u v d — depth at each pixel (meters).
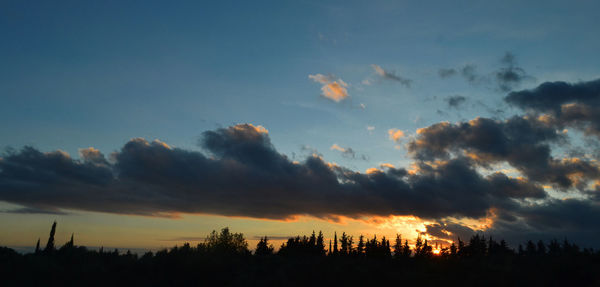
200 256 32.50
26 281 29.89
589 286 20.84
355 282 26.19
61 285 29.31
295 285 26.64
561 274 22.58
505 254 30.02
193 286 28.55
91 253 44.03
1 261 33.12
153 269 31.52
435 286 24.12
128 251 38.50
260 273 30.27
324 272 28.61
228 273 30.70
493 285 22.69
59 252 43.25
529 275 23.36
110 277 30.69
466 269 26.52
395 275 27.12
